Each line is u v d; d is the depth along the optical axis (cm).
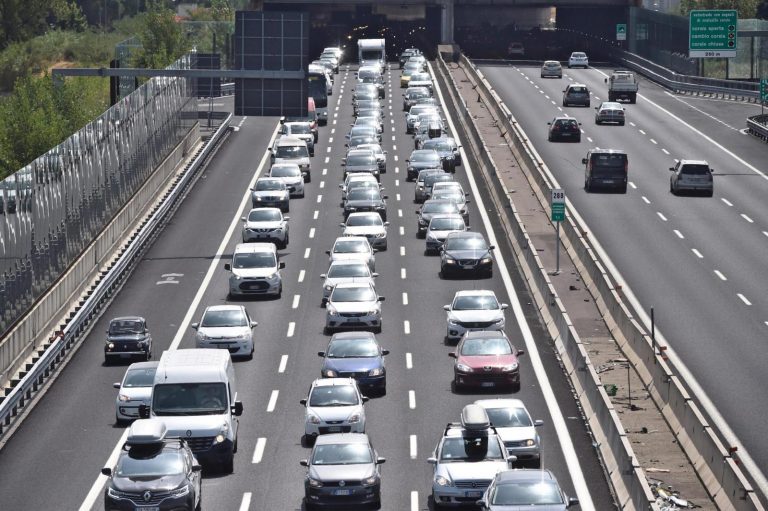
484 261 16138
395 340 13400
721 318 13700
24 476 9312
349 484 8262
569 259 16488
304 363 12500
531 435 9181
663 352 11656
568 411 10762
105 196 17838
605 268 16050
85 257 15750
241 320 12888
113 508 7769
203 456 9112
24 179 13838
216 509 8400
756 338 12888
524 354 12644
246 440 10062
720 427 10094
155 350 13062
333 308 13675
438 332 13700
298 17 18100
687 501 8281
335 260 15750
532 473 7612
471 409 8712
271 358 12712
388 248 18038
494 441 8531
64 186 15600
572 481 8962
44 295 14088
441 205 18762
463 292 13612
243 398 11300
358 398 10056
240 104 18338
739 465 9125
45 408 11175
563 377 11812
